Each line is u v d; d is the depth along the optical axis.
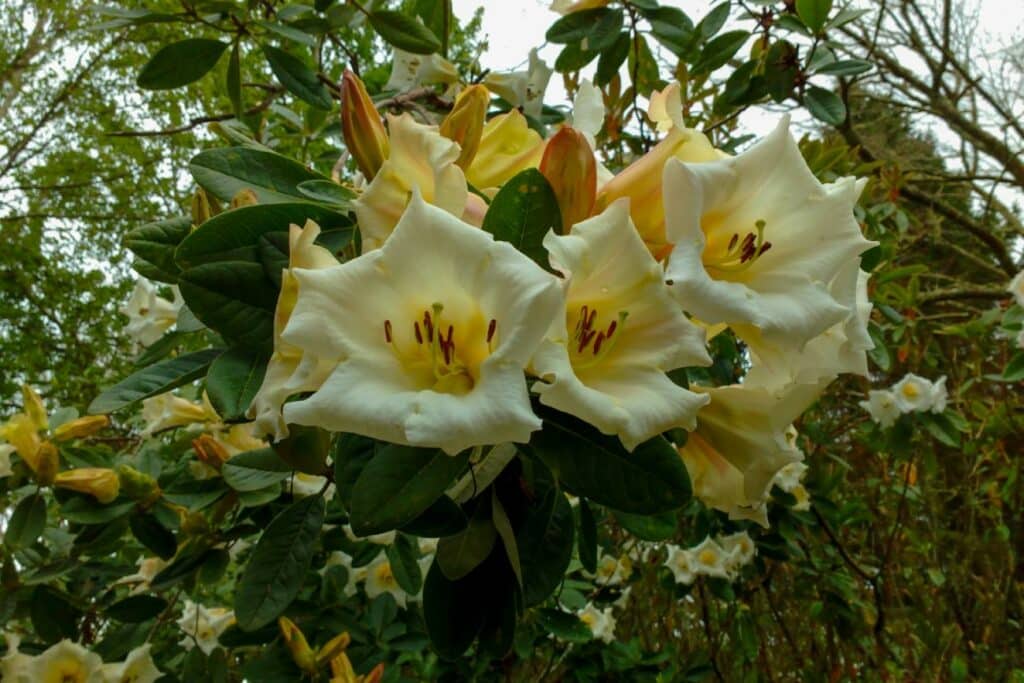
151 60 0.62
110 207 2.90
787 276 0.30
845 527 1.35
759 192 0.31
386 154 0.34
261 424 0.27
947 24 2.07
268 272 0.33
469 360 0.27
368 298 0.26
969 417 1.48
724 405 0.35
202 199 0.38
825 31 0.70
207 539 0.66
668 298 0.28
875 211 1.16
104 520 0.61
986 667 1.27
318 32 0.66
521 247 0.29
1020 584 1.39
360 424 0.24
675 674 1.04
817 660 1.29
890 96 2.31
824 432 1.17
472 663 0.83
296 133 0.98
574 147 0.29
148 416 0.68
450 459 0.29
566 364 0.25
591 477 0.31
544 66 0.69
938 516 1.53
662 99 0.33
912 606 1.50
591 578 1.02
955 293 1.66
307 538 0.42
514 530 0.36
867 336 0.31
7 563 0.64
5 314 2.75
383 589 0.82
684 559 1.10
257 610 0.40
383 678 0.75
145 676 0.65
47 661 0.62
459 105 0.34
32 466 0.58
